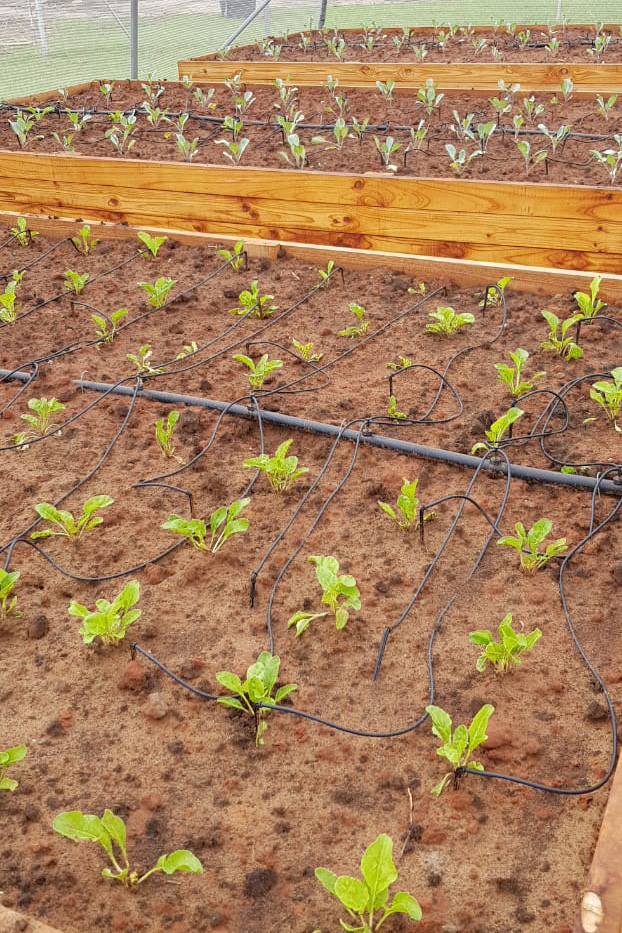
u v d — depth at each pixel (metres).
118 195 2.71
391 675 1.24
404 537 1.44
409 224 2.40
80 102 4.12
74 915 1.02
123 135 3.31
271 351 1.94
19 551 1.44
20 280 2.30
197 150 3.12
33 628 1.30
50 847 1.07
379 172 2.55
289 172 2.45
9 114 3.90
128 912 1.02
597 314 2.00
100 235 2.54
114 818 1.03
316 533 1.46
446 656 1.26
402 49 5.00
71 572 1.40
